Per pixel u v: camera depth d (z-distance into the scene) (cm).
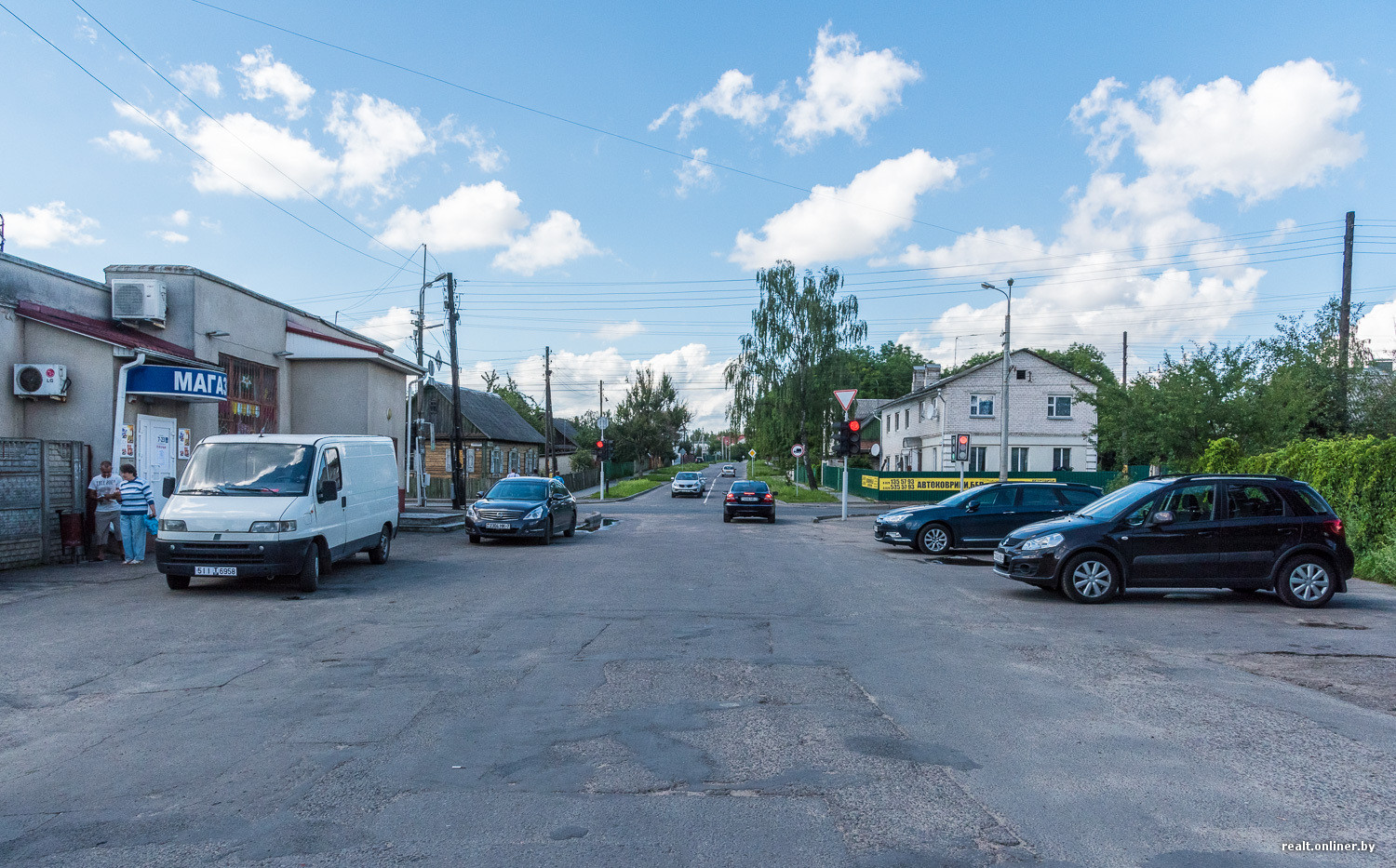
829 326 4750
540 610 956
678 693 605
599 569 1358
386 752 482
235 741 504
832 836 372
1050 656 733
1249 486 1046
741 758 470
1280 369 2459
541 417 8369
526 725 531
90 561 1353
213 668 682
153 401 1559
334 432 2241
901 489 4212
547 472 4850
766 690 614
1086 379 4425
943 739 506
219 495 1105
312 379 2245
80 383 1419
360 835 374
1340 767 462
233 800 414
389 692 608
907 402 5106
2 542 1219
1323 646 784
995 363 4438
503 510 1816
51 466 1310
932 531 1659
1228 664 706
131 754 482
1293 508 1034
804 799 413
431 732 516
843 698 595
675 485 4969
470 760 468
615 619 904
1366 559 1324
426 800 412
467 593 1093
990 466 4416
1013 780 440
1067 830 379
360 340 2581
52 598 1027
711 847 362
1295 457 1638
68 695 605
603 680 642
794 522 2892
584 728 523
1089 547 1026
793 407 4719
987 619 922
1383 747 495
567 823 385
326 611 947
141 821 391
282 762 467
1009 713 561
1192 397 2430
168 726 533
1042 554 1047
